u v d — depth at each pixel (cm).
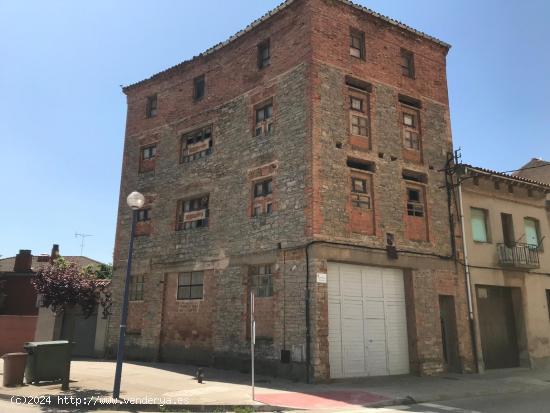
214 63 2244
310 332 1548
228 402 1151
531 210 2375
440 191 2038
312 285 1577
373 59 1958
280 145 1819
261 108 1980
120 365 1191
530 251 2228
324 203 1661
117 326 2334
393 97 1984
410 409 1186
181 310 2100
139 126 2552
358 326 1681
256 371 1705
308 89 1753
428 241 1933
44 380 1382
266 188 1869
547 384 1694
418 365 1758
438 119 2125
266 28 2011
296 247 1659
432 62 2178
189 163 2234
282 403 1173
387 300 1784
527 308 2194
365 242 1731
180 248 2164
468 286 2003
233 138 2052
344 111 1812
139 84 2606
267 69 1956
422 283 1856
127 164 2548
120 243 2456
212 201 2077
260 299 1778
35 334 2328
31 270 2823
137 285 2330
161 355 2122
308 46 1792
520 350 2158
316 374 1502
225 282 1923
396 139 1947
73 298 2133
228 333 1861
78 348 2436
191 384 1436
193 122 2270
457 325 1933
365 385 1498
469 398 1392
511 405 1259
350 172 1769
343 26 1897
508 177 2247
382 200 1828
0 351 2270
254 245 1833
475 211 2173
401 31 2084
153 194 2373
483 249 2120
